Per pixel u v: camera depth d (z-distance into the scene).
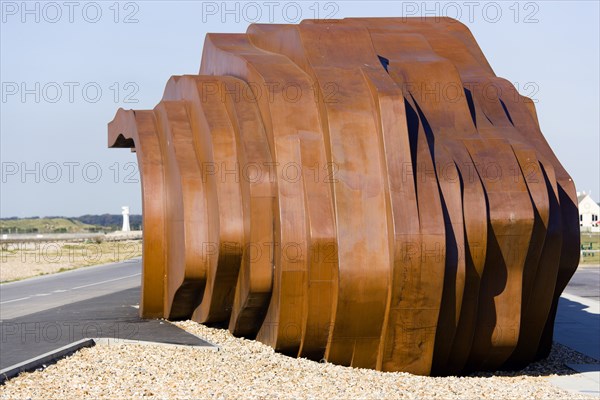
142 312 17.19
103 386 10.80
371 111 13.31
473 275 13.09
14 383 10.80
